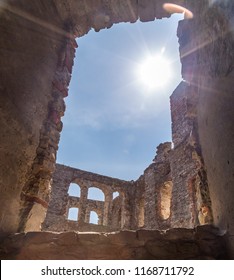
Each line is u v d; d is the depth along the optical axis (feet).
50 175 9.96
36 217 8.87
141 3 13.33
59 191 51.06
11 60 8.30
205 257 6.81
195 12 10.59
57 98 11.41
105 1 13.11
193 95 11.42
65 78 12.37
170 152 38.75
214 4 7.61
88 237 7.25
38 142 9.89
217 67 7.72
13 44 8.50
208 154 8.92
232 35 6.27
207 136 9.04
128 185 59.31
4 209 7.56
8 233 7.64
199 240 7.17
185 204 31.50
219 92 7.52
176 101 42.11
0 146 7.50
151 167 45.78
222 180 7.22
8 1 8.43
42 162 9.56
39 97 10.19
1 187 7.47
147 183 45.75
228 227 6.70
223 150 7.08
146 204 43.88
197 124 11.00
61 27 12.99
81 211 53.83
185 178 32.96
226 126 6.83
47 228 45.65
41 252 6.98
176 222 32.50
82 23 14.11
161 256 6.96
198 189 10.02
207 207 8.93
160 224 37.81
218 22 7.46
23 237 7.25
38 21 10.57
